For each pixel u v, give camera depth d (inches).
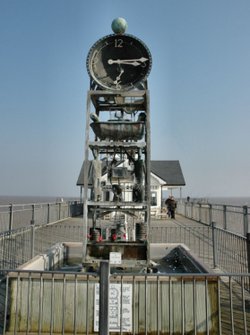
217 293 184.9
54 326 186.5
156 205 1286.9
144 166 301.7
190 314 186.1
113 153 317.7
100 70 290.0
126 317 184.1
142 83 289.1
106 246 269.0
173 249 360.2
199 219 915.4
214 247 366.3
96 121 293.7
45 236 584.7
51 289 188.1
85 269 263.1
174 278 190.1
